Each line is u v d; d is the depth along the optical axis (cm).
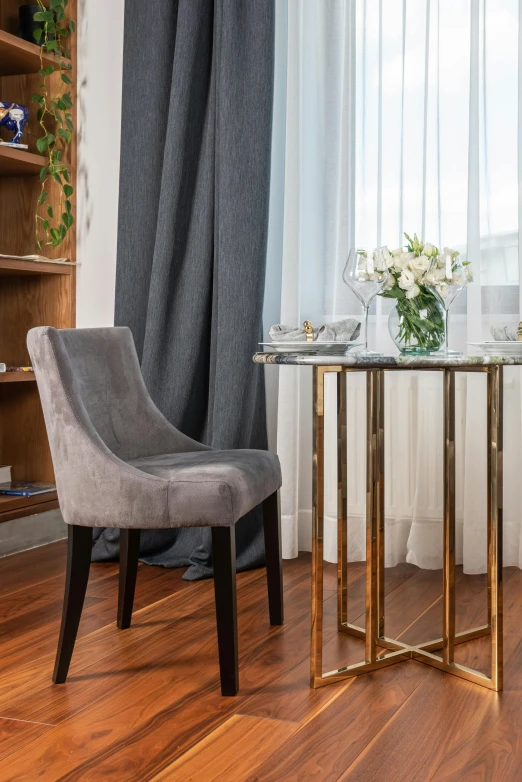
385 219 301
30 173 348
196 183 310
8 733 169
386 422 299
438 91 293
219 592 187
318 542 191
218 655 203
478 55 286
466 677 196
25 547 323
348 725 172
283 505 307
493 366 191
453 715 176
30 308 352
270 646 218
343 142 302
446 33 294
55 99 346
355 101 302
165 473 194
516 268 289
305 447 317
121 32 337
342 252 304
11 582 278
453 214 297
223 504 187
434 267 201
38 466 353
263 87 298
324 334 203
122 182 320
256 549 297
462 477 295
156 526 190
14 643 221
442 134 296
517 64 285
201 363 313
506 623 235
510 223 289
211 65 310
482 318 289
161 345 310
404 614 247
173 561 298
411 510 302
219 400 298
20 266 319
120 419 231
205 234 307
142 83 316
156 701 184
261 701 184
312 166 310
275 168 314
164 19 313
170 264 309
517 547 293
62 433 195
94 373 226
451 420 201
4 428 358
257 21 297
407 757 158
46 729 171
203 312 309
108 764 156
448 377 200
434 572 294
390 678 197
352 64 300
